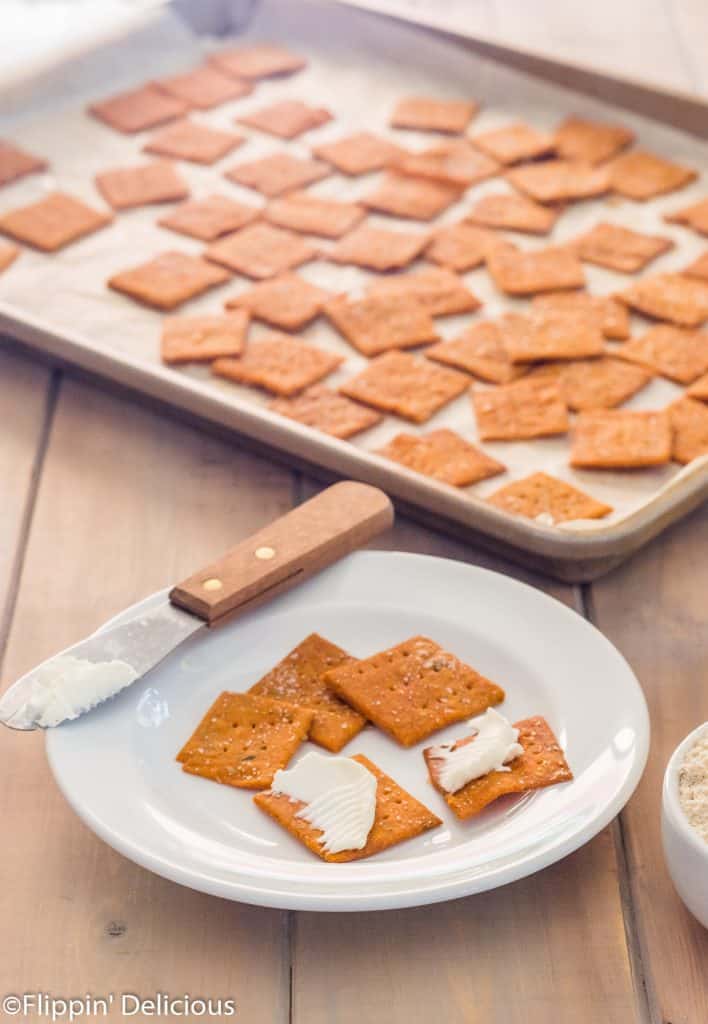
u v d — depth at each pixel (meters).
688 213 1.07
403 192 1.10
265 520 0.84
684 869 0.65
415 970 0.65
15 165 1.11
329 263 1.03
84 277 1.01
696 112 1.13
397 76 1.22
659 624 0.79
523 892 0.68
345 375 0.95
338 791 0.68
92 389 0.93
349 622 0.76
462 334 0.97
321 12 1.25
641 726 0.70
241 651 0.75
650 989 0.65
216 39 1.26
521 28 1.36
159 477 0.87
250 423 0.86
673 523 0.84
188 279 1.00
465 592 0.76
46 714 0.70
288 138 1.15
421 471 0.87
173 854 0.66
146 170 1.11
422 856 0.67
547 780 0.69
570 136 1.15
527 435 0.90
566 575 0.81
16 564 0.81
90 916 0.67
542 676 0.73
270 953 0.66
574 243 1.04
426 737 0.71
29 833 0.69
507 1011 0.64
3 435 0.89
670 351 0.96
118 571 0.81
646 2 1.43
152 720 0.71
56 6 1.56
